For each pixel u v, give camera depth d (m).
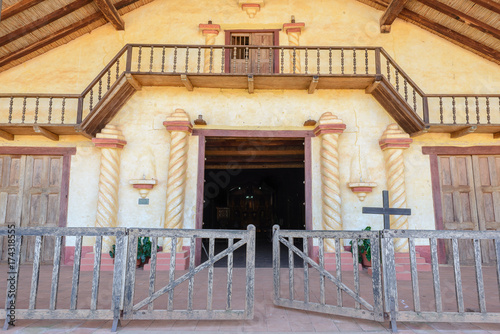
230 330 3.11
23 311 3.15
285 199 15.87
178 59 8.08
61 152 7.51
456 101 7.75
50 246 7.34
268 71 8.21
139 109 7.52
